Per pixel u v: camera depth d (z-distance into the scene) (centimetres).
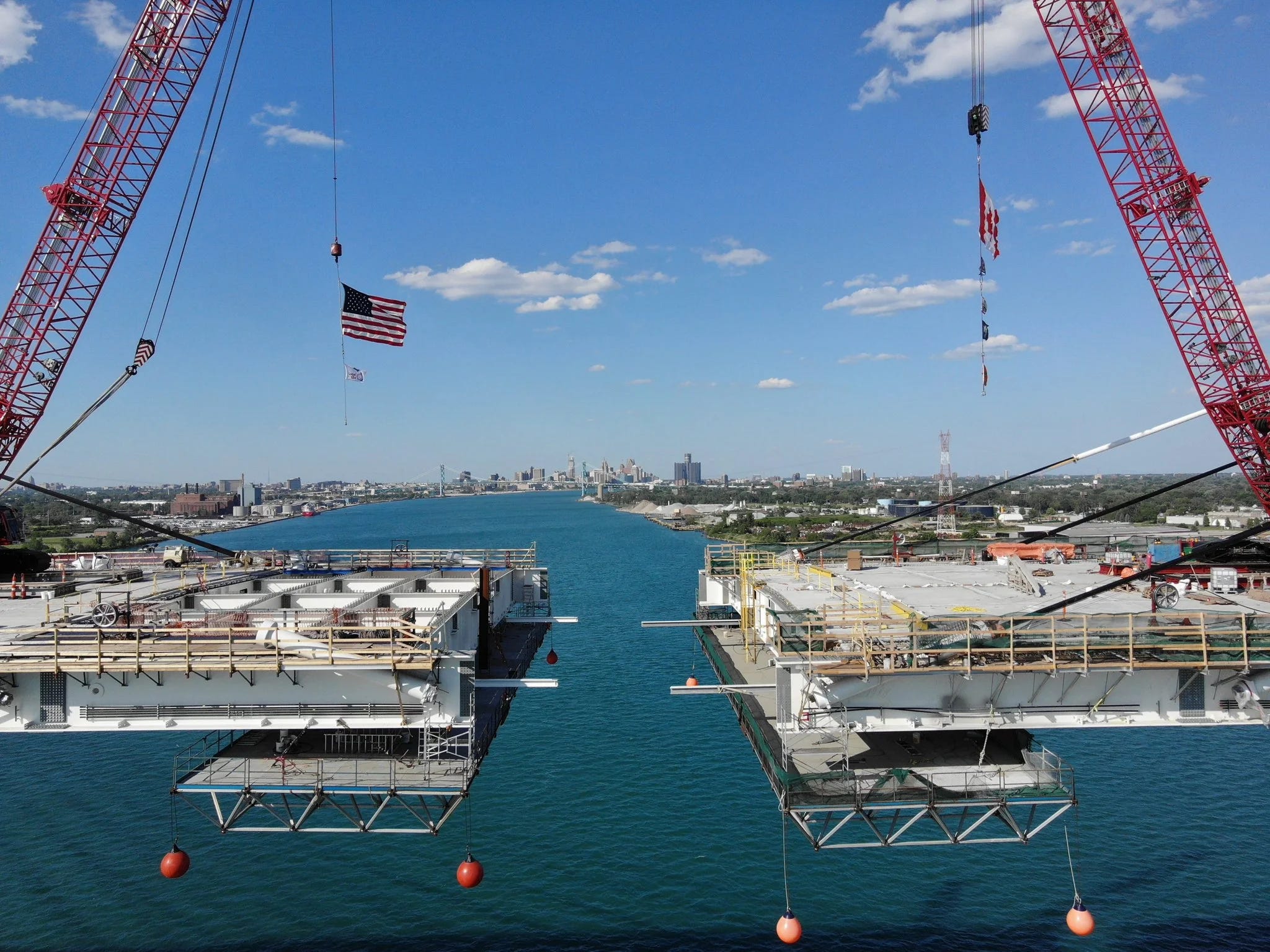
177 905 3616
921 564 5197
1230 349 5362
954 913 3547
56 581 5166
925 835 4212
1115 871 3862
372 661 2695
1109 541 5944
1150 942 3328
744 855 4053
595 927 3466
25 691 2784
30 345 5769
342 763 2900
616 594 12300
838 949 3303
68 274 5769
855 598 3734
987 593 3841
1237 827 4269
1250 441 5469
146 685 2784
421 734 2953
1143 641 2697
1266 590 3669
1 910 3581
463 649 3494
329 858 4031
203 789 2723
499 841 4216
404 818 4406
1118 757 5219
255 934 3416
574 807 4625
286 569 5588
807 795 2602
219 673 2784
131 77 5638
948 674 2706
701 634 4700
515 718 6222
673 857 4038
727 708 6450
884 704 2727
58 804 4650
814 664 2628
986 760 2872
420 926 3472
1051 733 5659
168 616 3192
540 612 5888
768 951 3297
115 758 5356
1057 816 2680
